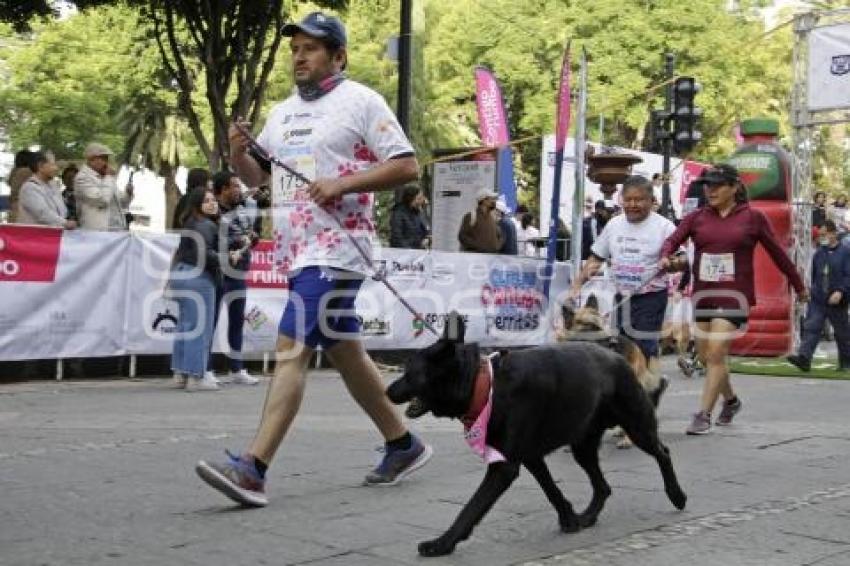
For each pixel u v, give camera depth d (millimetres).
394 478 5961
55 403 9141
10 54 40594
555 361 4797
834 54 15812
